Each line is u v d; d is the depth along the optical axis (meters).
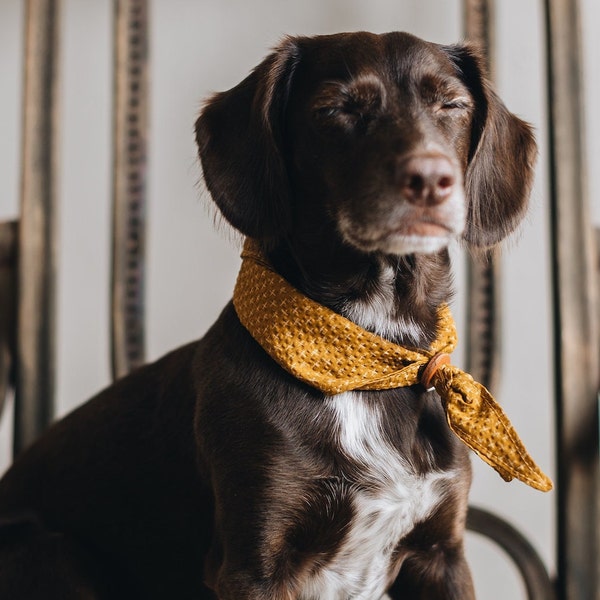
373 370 1.54
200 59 2.62
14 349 2.29
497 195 1.67
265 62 1.58
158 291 2.65
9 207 2.73
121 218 2.20
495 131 1.67
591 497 2.10
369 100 1.49
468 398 1.53
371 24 2.56
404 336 1.61
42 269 2.24
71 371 2.70
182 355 1.77
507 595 2.68
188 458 1.67
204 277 2.63
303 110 1.54
